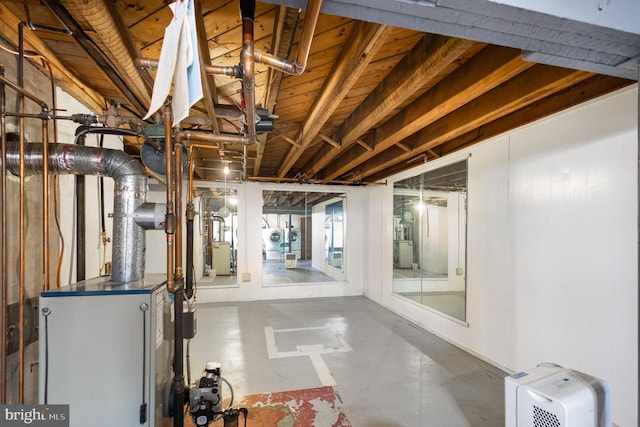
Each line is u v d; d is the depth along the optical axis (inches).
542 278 93.7
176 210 64.4
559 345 88.3
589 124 81.0
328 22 58.2
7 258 59.4
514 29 40.3
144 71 51.1
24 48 62.2
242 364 115.0
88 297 53.7
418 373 108.3
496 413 85.6
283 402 90.0
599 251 78.4
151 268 209.6
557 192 89.4
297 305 204.1
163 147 71.5
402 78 73.0
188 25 36.4
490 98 86.7
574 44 43.8
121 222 62.3
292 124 117.9
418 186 170.4
